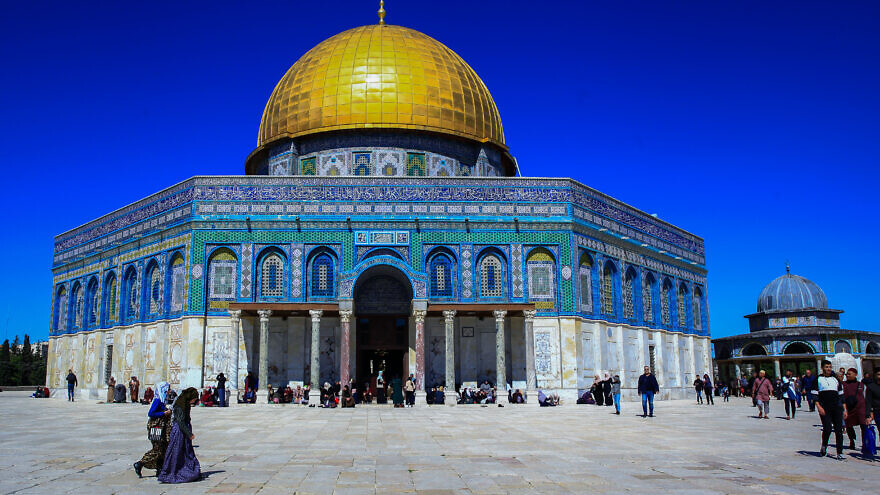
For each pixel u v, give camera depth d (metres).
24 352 98.06
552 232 38.12
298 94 43.75
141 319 39.53
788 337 62.41
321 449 15.68
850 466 13.45
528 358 35.53
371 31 45.84
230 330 35.91
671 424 22.92
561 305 37.38
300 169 43.50
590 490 10.66
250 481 11.52
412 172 42.47
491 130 45.50
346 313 34.12
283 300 36.59
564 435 18.88
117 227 42.78
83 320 44.97
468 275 37.44
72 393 40.91
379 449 15.66
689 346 48.75
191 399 12.01
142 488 10.95
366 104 42.22
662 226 47.44
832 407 14.84
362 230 37.41
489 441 17.30
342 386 33.50
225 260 36.75
